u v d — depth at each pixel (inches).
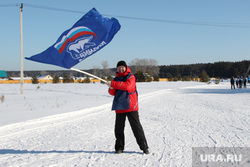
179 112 423.5
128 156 182.5
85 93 904.9
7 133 264.2
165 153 189.8
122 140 189.8
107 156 182.7
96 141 229.5
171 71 6761.8
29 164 165.6
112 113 418.6
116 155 185.2
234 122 320.8
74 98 692.1
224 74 5762.8
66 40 188.4
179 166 160.7
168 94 907.4
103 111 442.6
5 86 1523.1
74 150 199.9
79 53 190.9
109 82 178.2
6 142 228.1
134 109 182.5
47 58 184.1
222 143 218.8
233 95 830.5
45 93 908.0
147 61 4972.9
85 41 192.1
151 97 767.7
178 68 6697.8
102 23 194.1
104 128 291.3
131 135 252.5
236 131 267.1
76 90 1116.5
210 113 406.3
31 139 239.0
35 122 327.9
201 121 331.6
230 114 391.5
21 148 207.2
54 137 246.5
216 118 354.9
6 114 387.2
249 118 350.6
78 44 190.7
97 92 962.7
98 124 317.4
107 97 723.4
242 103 561.0
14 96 772.6
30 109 450.0
